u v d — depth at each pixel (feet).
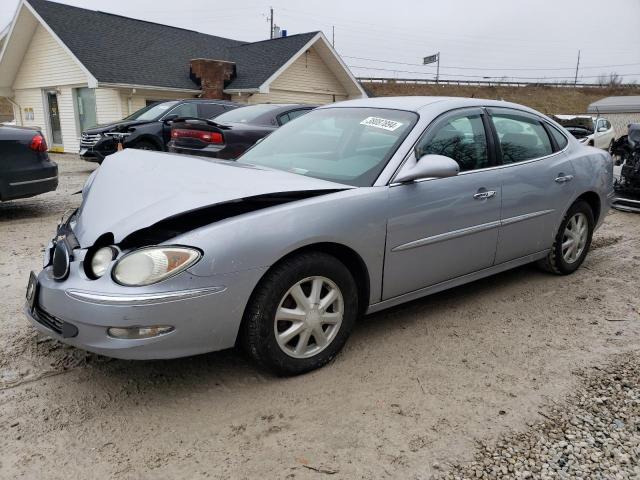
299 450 7.95
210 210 8.79
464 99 13.12
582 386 9.79
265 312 9.13
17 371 10.02
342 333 10.34
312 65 70.13
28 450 7.89
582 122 58.08
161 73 59.77
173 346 8.43
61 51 60.39
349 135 12.23
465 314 13.01
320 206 9.61
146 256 8.23
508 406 9.12
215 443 8.11
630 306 13.67
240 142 22.13
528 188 13.46
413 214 10.87
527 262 14.49
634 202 25.67
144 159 11.43
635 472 7.57
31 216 23.35
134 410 8.91
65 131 63.31
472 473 7.51
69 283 8.52
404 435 8.31
